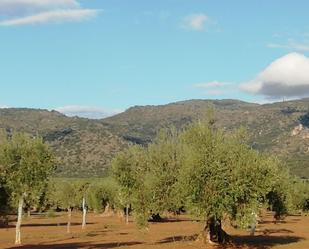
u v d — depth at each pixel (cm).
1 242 5638
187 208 4191
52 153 5347
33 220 11150
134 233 6806
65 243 5441
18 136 5166
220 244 4728
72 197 7950
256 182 4200
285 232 6719
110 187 11431
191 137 4547
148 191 4812
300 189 10200
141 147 5200
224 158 4200
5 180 4331
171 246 4703
